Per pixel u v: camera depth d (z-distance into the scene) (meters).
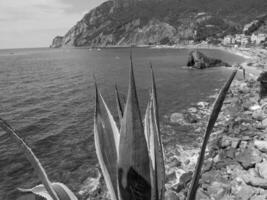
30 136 18.64
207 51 125.25
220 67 61.59
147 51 154.12
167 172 11.27
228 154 11.16
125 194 1.80
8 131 1.56
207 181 8.94
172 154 13.78
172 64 73.00
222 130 16.52
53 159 14.42
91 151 15.39
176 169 11.56
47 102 30.72
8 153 15.52
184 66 66.50
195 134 17.08
